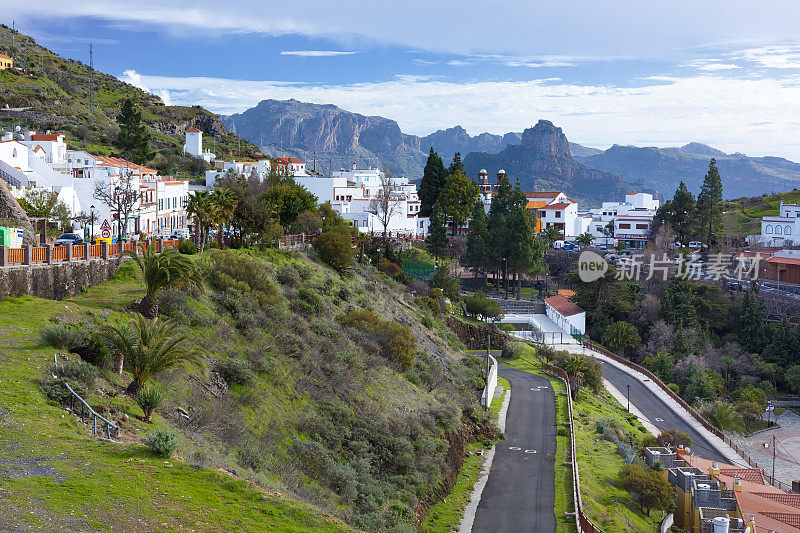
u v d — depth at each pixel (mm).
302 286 69188
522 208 148250
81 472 23328
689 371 108750
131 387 33156
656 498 56594
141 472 24500
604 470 61375
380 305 82562
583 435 69500
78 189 90125
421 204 175375
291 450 40125
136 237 76250
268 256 73250
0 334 33844
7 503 20266
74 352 33812
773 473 79812
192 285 51188
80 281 47375
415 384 65188
